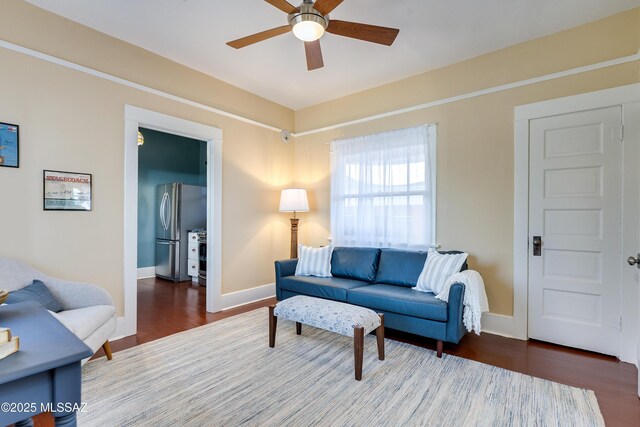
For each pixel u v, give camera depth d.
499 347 2.73
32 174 2.47
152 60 3.19
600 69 2.62
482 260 3.15
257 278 4.27
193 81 3.54
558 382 2.13
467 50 3.11
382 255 3.51
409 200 3.57
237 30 2.81
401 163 3.65
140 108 3.09
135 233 3.04
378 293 2.88
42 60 2.52
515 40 2.94
